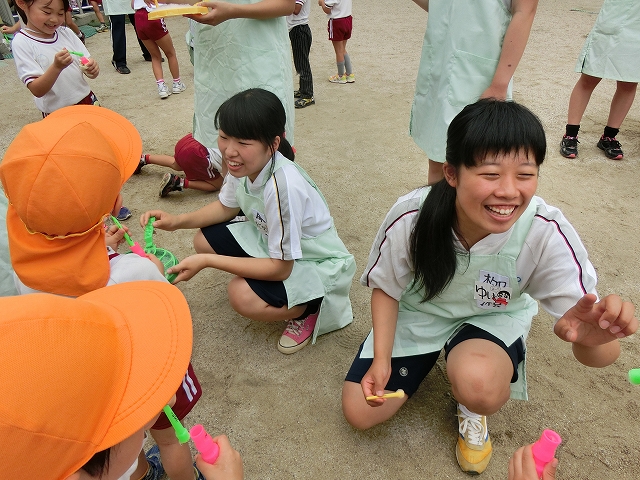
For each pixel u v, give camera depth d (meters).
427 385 1.82
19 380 0.57
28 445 0.57
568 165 3.36
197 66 2.59
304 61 4.38
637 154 3.48
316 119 4.24
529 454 0.94
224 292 2.30
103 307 0.82
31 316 0.62
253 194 1.86
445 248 1.35
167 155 3.56
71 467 0.63
